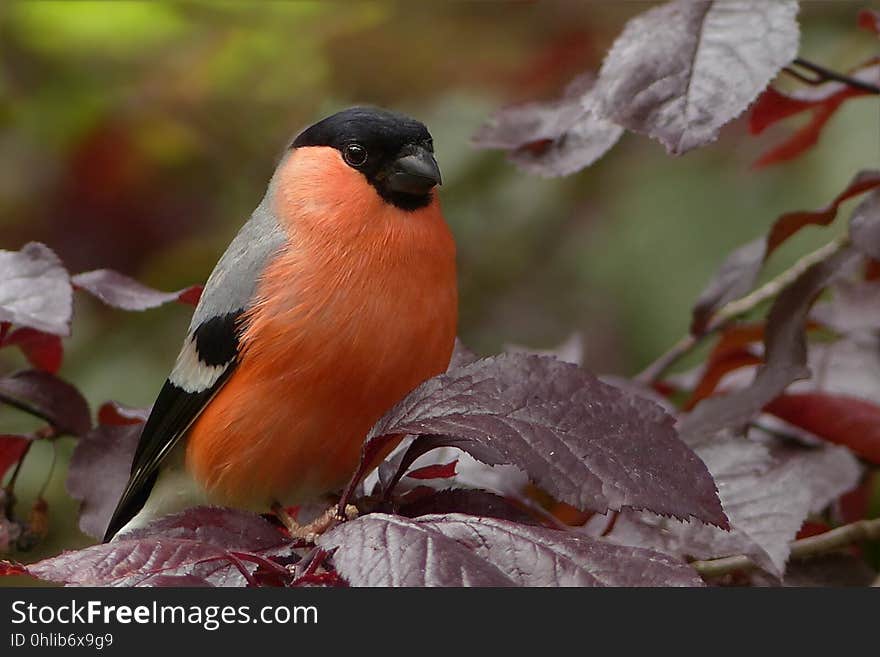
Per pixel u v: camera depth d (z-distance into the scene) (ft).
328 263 22.65
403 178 23.00
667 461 16.33
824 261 24.25
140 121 45.96
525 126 24.07
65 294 21.49
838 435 25.04
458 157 43.19
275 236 23.48
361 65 44.68
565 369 17.11
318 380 22.50
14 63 44.86
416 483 22.18
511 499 23.31
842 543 23.97
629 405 16.75
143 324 43.29
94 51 44.62
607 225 41.83
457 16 44.37
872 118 35.01
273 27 44.29
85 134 45.93
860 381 27.84
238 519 17.63
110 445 25.88
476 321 42.98
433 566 14.93
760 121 25.11
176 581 15.31
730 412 23.09
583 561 15.31
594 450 16.30
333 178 23.36
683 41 20.29
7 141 46.91
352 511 20.22
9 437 25.77
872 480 28.89
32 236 46.32
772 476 22.04
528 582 15.24
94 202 46.57
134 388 42.04
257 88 45.32
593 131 23.49
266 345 22.65
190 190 46.88
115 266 46.21
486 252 43.50
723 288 26.27
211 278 25.17
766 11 20.33
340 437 23.04
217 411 23.52
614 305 40.42
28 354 26.86
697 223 38.91
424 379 23.02
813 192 36.17
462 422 16.79
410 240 22.86
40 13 42.91
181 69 45.32
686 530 21.63
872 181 23.53
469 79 44.39
